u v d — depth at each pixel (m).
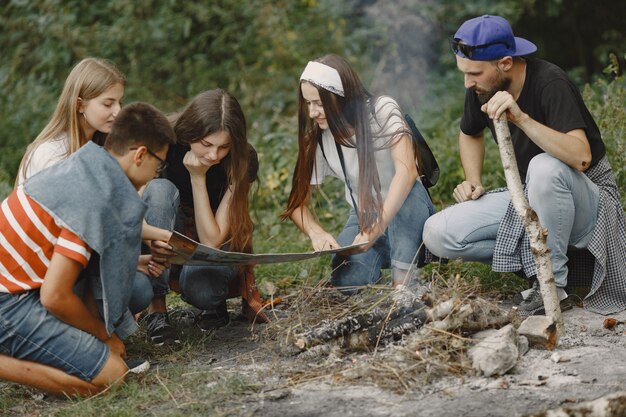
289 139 8.02
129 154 3.83
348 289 4.66
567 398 3.50
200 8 10.30
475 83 4.49
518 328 4.14
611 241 4.56
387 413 3.48
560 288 4.49
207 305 4.70
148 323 4.75
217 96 4.34
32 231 3.78
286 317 4.84
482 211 4.60
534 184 4.38
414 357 3.86
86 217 3.70
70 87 4.31
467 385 3.69
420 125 8.26
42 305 3.84
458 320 3.99
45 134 4.35
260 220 7.08
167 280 4.70
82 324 3.86
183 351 4.44
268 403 3.66
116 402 3.85
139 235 3.83
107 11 10.84
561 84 4.43
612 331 4.32
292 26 10.10
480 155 5.01
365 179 4.46
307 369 3.99
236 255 4.17
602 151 4.60
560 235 4.40
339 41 9.84
